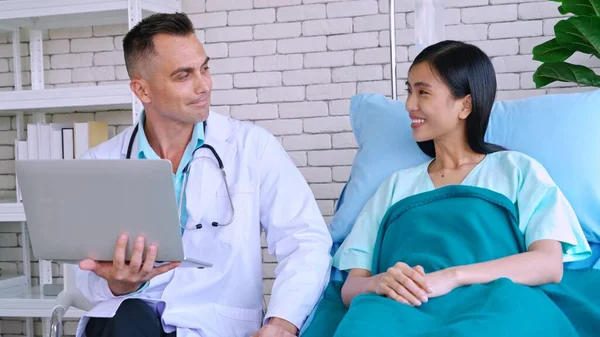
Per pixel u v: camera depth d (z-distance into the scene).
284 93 3.34
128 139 1.94
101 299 1.72
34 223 1.54
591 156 1.95
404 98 3.22
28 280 3.47
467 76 1.88
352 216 2.06
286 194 1.86
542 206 1.80
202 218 1.82
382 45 3.22
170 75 1.77
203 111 1.81
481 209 1.80
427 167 2.01
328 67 3.29
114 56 3.46
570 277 1.78
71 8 3.01
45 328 3.45
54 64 3.52
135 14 2.98
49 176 1.48
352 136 3.27
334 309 1.77
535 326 1.42
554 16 3.04
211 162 1.86
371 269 1.89
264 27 3.36
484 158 1.93
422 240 1.78
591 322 1.58
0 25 3.38
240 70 3.39
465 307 1.50
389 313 1.47
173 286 1.78
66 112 3.53
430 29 2.65
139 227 1.48
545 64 2.65
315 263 1.75
